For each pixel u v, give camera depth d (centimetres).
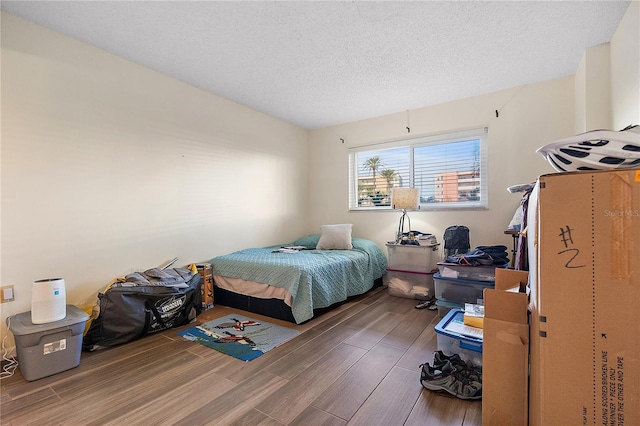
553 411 100
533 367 118
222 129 353
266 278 282
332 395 160
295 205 462
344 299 310
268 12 199
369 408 149
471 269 267
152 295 240
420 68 279
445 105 364
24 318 188
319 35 226
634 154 100
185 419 141
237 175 372
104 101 249
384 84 313
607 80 236
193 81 310
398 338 232
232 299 311
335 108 388
